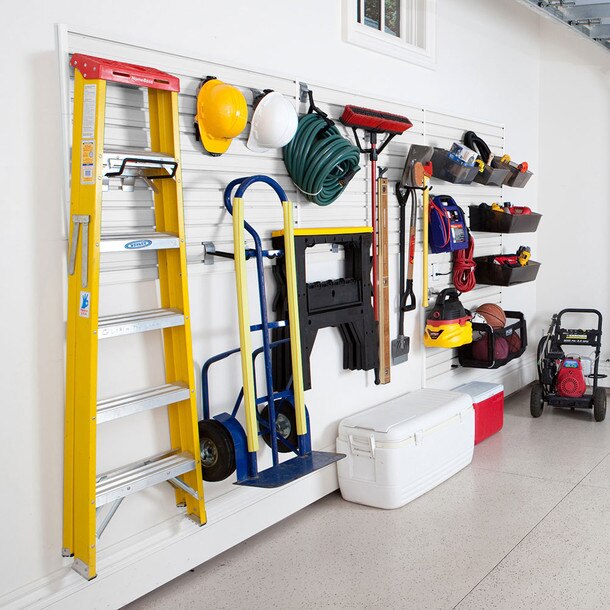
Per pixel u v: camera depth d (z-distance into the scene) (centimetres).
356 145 349
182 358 252
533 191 552
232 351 271
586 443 421
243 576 273
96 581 241
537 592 253
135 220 250
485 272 458
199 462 253
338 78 343
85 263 216
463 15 445
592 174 531
